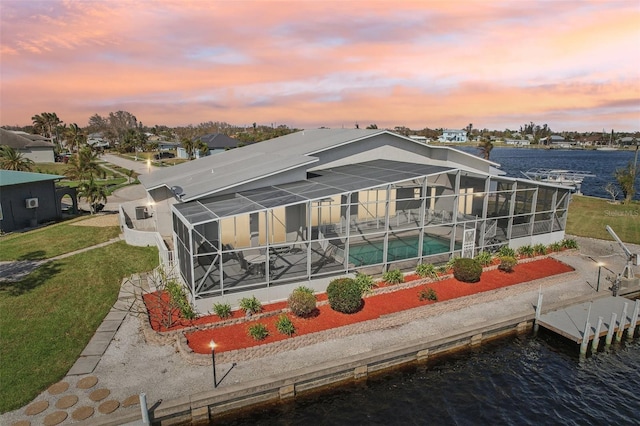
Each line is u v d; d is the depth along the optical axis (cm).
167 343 1570
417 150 2966
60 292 2006
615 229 3459
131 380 1348
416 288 2047
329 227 2577
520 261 2481
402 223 2767
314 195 1938
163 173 3269
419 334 1681
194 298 1702
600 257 2686
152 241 2733
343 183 2148
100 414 1187
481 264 2338
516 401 1435
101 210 4216
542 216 2784
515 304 1978
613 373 1602
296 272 1978
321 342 1611
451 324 1770
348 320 1723
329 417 1334
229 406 1324
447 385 1508
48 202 3669
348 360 1478
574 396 1467
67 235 3028
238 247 2286
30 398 1245
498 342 1788
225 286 1788
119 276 2216
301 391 1429
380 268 2191
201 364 1438
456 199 2294
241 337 1584
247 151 3584
